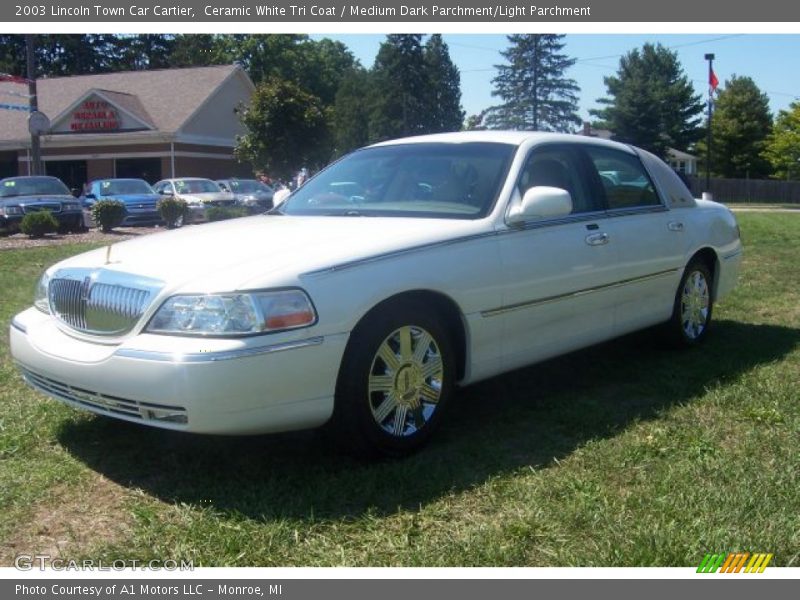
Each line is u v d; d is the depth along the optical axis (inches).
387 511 142.6
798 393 204.1
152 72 1611.7
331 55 3115.2
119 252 169.5
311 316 148.6
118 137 1433.3
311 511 140.9
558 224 199.3
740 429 180.7
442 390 172.4
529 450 170.4
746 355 245.1
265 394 144.5
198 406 140.9
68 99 1582.2
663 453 166.2
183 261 156.4
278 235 172.7
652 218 231.5
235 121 1584.6
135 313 149.5
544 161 205.5
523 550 128.9
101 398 152.2
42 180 810.2
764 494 144.9
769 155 2301.9
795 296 345.1
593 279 206.2
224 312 143.1
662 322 241.3
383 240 165.8
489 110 3080.7
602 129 2672.2
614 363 238.8
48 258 507.8
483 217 184.4
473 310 175.8
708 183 1647.4
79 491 151.3
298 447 171.0
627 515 138.8
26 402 197.0
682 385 214.5
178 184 1006.4
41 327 169.0
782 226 759.1
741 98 2500.0
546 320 194.9
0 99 1577.3
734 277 273.1
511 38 3038.9
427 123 2989.7
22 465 161.6
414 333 166.9
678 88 2522.1
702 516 137.2
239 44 2423.7
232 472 158.6
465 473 157.9
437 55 3243.1
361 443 159.0
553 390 213.3
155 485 153.8
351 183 211.8
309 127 1326.3
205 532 134.1
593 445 170.6
